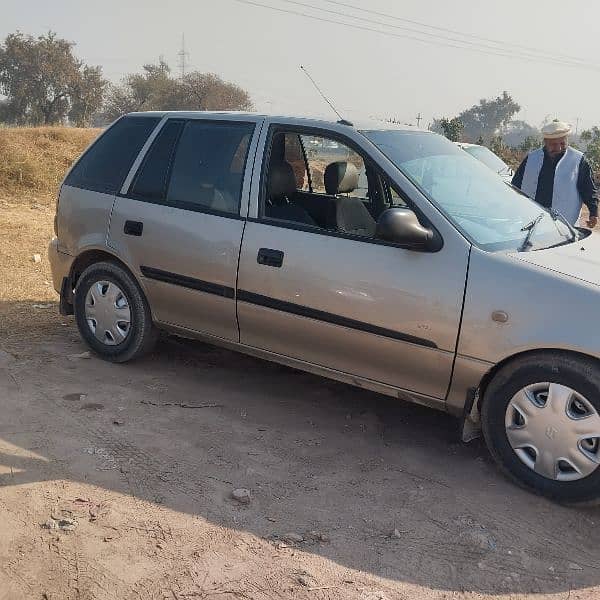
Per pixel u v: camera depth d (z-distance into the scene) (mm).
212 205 4527
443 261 3705
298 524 3309
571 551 3236
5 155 14180
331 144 4473
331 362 4164
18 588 2750
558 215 4656
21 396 4539
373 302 3855
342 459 3967
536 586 2982
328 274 3990
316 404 4711
